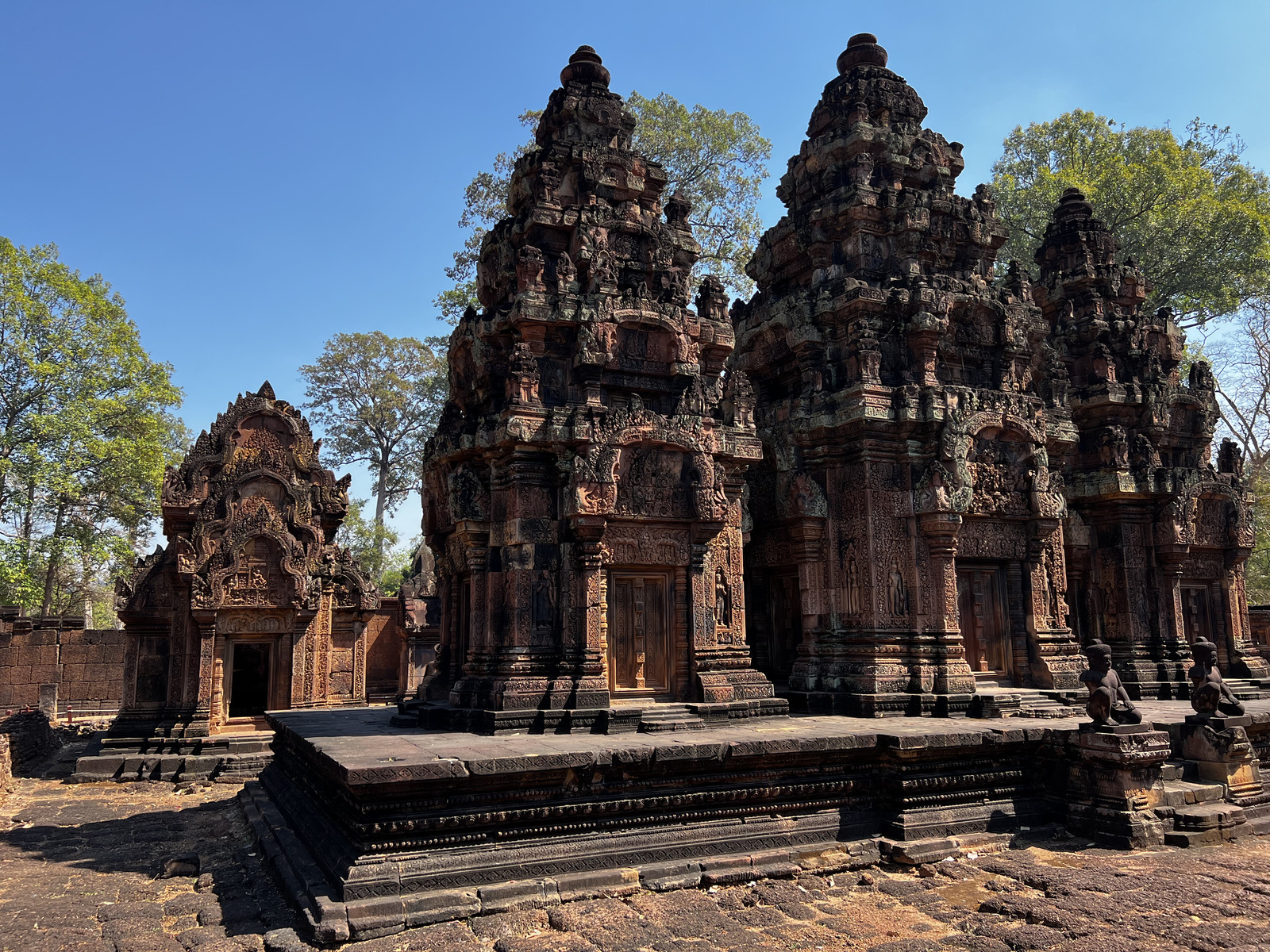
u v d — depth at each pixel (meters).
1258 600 36.31
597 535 12.23
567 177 14.34
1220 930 7.83
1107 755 10.83
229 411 19.64
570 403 13.15
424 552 38.19
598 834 9.38
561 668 12.12
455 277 31.52
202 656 18.34
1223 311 30.55
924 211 16.58
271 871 9.95
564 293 13.10
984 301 16.59
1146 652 18.67
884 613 15.12
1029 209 31.31
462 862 8.56
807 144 17.84
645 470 12.89
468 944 7.58
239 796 14.81
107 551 34.09
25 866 10.84
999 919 8.26
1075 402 19.53
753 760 10.26
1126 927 7.91
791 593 17.11
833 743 10.66
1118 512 19.06
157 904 9.16
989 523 16.22
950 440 15.21
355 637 21.86
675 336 13.55
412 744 10.24
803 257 17.61
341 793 9.09
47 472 31.38
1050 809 11.54
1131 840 10.50
